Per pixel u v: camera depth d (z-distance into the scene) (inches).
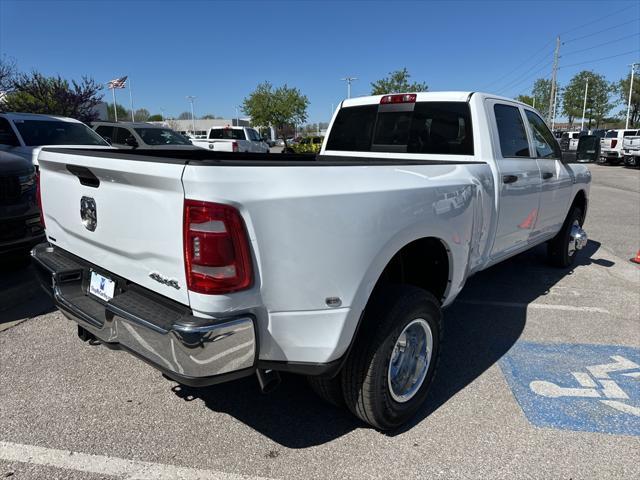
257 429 112.1
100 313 102.7
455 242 120.9
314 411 119.6
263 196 80.1
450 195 116.2
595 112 2787.9
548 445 107.7
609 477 98.0
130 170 85.4
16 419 113.5
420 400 115.4
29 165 208.4
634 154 957.2
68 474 96.7
